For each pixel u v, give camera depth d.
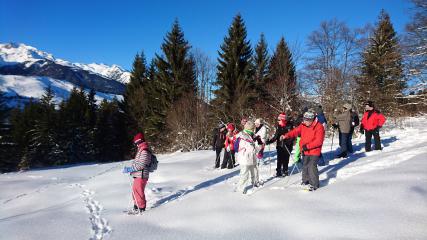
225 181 9.10
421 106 25.66
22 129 38.78
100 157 41.62
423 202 5.61
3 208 8.95
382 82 29.03
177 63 32.84
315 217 5.58
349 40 29.80
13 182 13.42
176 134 28.41
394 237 4.58
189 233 5.40
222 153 15.93
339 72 26.22
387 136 14.74
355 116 11.09
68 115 39.78
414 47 22.69
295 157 9.32
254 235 5.09
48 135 38.38
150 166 7.11
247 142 7.62
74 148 40.00
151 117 33.22
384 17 31.53
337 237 4.79
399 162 8.51
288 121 8.76
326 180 7.84
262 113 26.22
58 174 15.77
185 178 10.33
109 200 8.19
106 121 42.00
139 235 5.48
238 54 30.56
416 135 13.71
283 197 6.82
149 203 7.59
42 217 6.87
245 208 6.41
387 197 6.06
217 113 28.30
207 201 7.11
